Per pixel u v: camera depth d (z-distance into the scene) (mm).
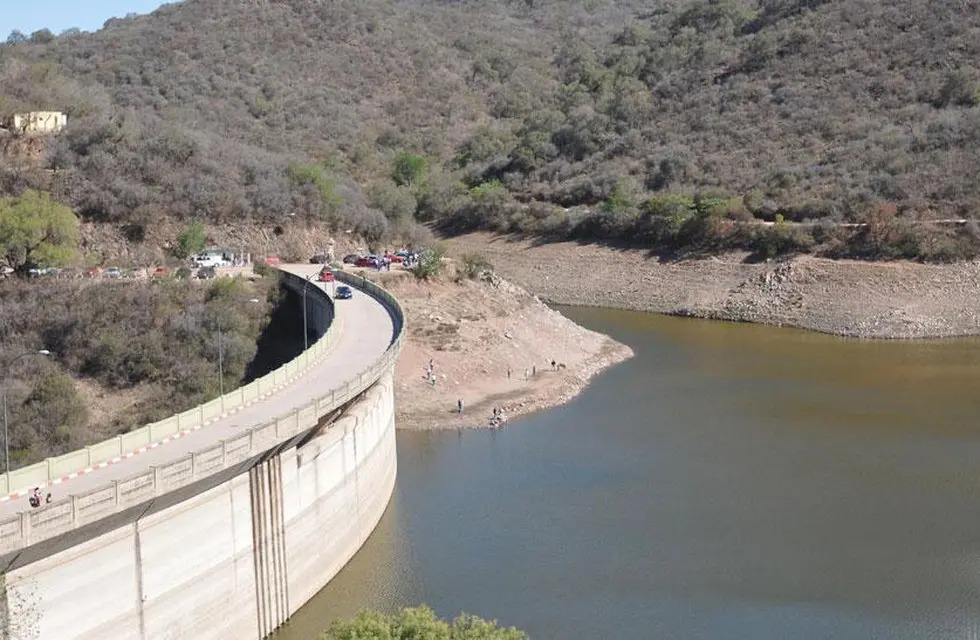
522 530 56844
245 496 43656
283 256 114625
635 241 147875
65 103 124188
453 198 170625
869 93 170250
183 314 80188
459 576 51125
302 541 47656
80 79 199000
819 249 131250
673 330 117750
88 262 94562
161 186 112438
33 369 71688
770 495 62062
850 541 55219
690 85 198000
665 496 61938
